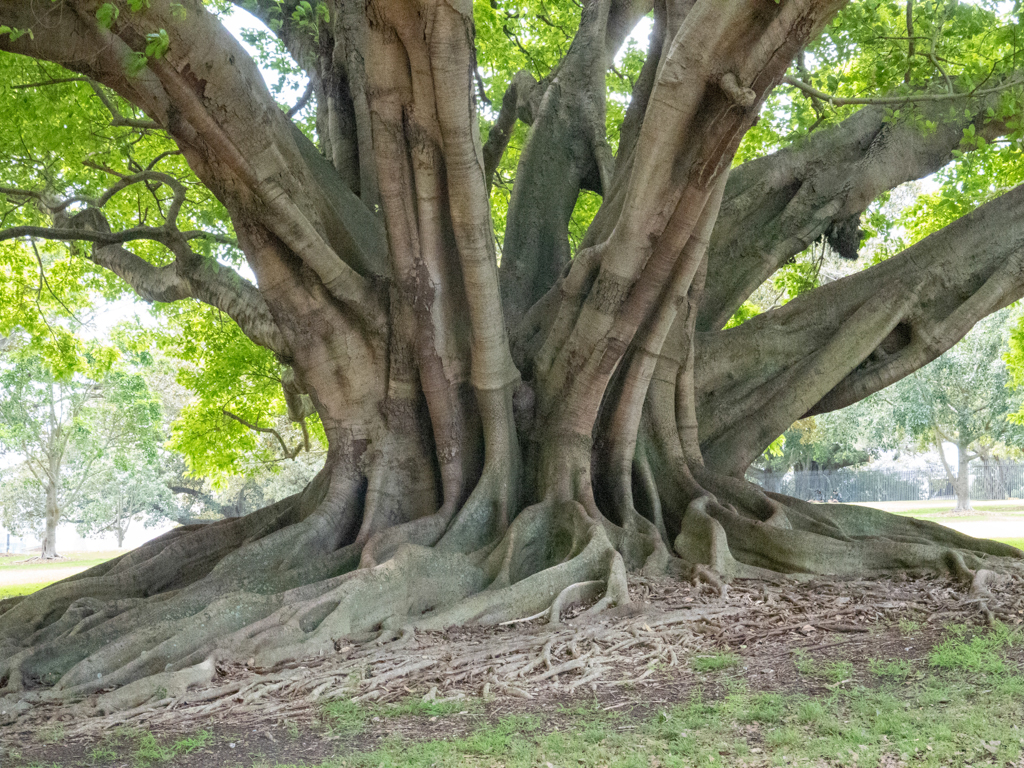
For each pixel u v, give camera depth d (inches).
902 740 187.2
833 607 341.1
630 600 346.3
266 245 408.2
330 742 211.8
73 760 209.3
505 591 351.9
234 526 471.8
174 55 336.8
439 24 339.9
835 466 2290.8
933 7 444.8
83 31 335.3
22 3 322.0
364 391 438.9
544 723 217.8
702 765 179.8
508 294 529.7
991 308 505.4
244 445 952.9
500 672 265.7
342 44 536.7
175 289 547.2
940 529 456.8
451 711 231.1
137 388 1635.1
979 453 2052.2
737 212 550.9
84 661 289.4
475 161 379.9
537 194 561.6
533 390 459.8
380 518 426.6
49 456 1733.5
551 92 585.3
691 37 342.6
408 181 394.9
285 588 369.7
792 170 554.9
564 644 294.5
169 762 202.5
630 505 451.2
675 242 398.0
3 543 2719.0
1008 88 427.5
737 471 508.7
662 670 265.9
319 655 300.4
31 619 380.2
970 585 361.4
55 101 504.7
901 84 515.2
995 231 515.5
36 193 546.0
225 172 387.5
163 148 649.0
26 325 771.4
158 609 338.6
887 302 508.4
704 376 518.9
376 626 331.0
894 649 272.8
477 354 426.6
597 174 583.8
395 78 368.5
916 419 1652.3
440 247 416.5
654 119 361.1
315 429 983.0
